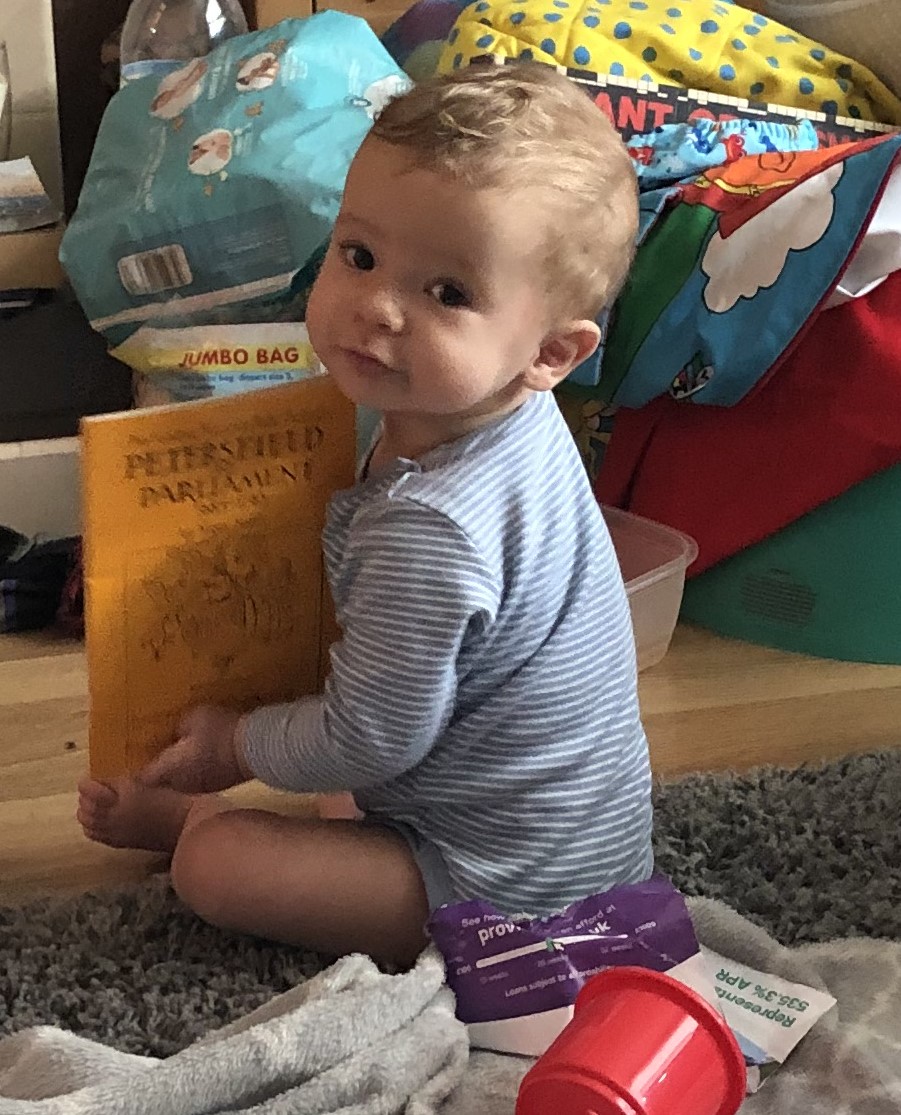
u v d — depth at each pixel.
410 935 0.90
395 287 0.79
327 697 0.87
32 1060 0.76
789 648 1.38
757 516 1.32
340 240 0.82
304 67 1.32
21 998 0.86
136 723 0.96
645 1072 0.67
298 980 0.89
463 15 1.47
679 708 1.28
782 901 1.00
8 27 1.62
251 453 0.91
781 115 1.48
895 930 0.98
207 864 0.89
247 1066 0.74
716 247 1.25
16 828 1.04
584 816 0.89
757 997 0.88
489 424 0.86
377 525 0.83
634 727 0.93
